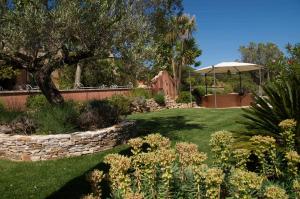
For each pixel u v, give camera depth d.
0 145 8.84
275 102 4.97
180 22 25.64
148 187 3.18
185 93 24.33
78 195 5.83
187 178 3.23
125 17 9.98
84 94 19.19
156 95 22.02
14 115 10.58
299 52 11.12
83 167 7.56
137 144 3.35
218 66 22.64
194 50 26.30
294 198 3.11
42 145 8.55
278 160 3.71
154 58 11.13
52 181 6.64
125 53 10.36
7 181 6.74
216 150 3.52
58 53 10.39
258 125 5.13
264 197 3.06
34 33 8.59
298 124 4.44
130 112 18.73
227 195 3.24
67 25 8.52
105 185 5.79
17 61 10.28
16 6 8.65
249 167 4.67
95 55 10.03
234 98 23.42
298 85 4.83
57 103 11.03
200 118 15.39
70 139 8.77
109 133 9.56
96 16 9.09
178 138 10.27
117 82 22.52
